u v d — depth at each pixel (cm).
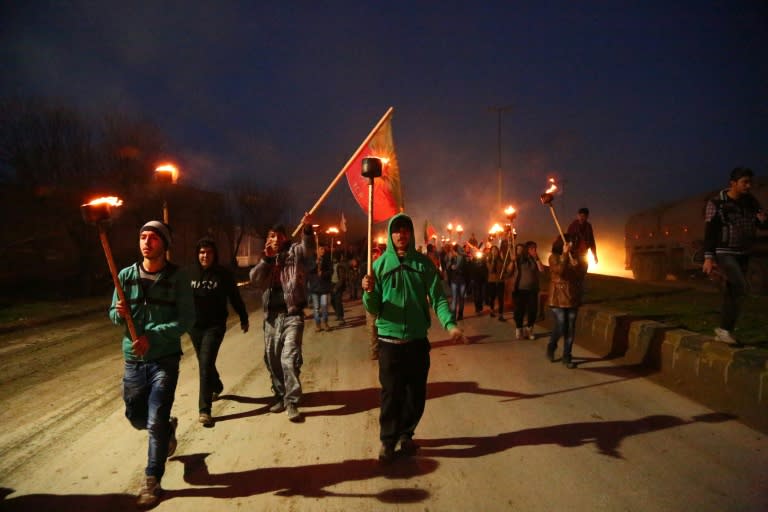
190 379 694
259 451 444
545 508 340
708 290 1389
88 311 1491
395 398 416
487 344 906
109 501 363
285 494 367
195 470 409
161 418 361
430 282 425
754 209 573
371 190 422
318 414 540
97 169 1912
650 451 424
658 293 1269
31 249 2189
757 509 332
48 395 637
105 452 449
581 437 458
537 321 1185
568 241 724
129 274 377
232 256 4312
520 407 545
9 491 381
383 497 360
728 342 577
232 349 916
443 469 401
